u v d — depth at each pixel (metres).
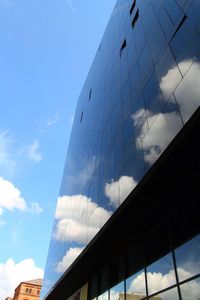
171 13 13.35
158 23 14.91
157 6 15.86
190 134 9.59
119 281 15.95
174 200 12.05
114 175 16.45
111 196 15.97
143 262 13.65
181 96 10.34
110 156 18.31
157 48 14.09
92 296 20.00
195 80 9.65
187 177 10.99
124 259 16.06
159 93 12.46
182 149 10.11
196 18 10.66
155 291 11.91
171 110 10.86
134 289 13.85
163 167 10.98
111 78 23.62
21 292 99.62
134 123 14.92
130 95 16.88
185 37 11.25
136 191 12.48
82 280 22.44
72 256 21.31
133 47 18.94
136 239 14.92
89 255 18.20
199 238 10.09
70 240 23.98
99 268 19.47
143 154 12.62
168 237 12.08
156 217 13.17
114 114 19.75
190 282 9.83
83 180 25.48
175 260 11.09
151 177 11.53
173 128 10.30
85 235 19.27
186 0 12.03
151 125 12.56
